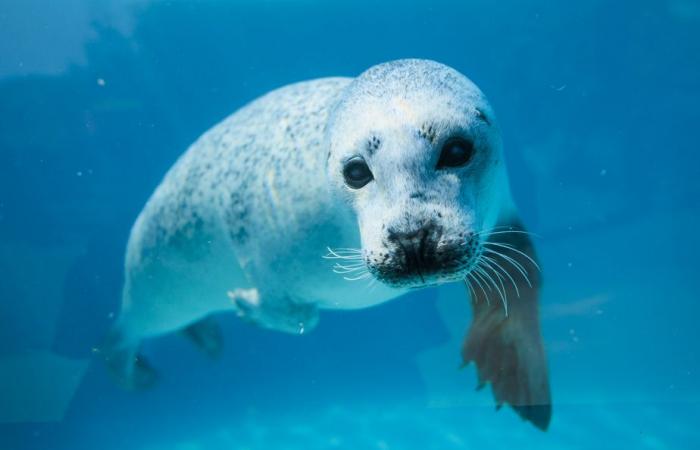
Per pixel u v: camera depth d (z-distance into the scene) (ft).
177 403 5.22
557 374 4.57
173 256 3.51
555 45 5.78
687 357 4.62
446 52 6.21
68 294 5.82
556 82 5.80
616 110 5.57
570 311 5.09
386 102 2.07
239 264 3.23
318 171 2.70
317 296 3.10
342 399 4.93
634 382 4.47
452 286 5.13
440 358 5.25
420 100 2.04
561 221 5.68
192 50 6.25
